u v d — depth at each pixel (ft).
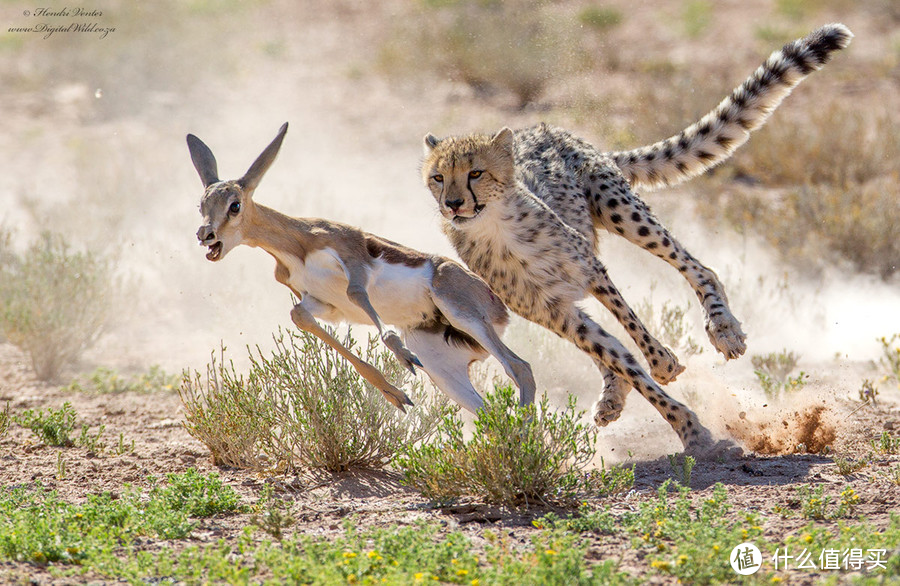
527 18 97.71
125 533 23.82
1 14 113.19
